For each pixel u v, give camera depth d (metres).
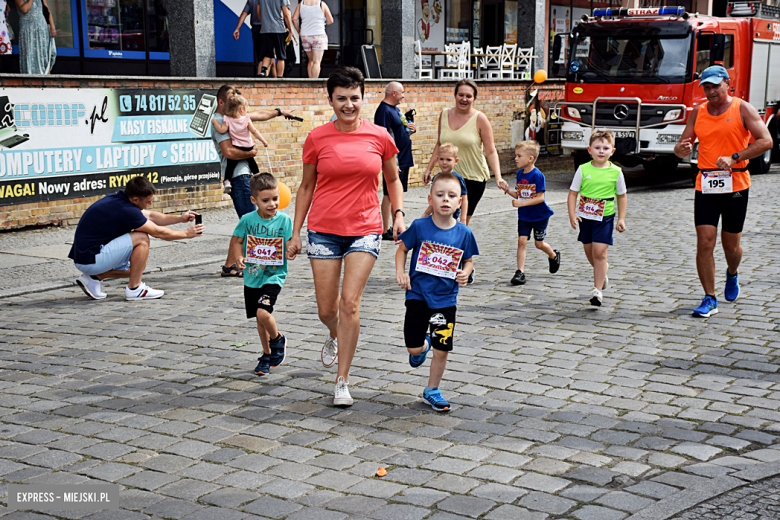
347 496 3.68
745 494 3.66
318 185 4.87
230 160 8.71
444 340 4.71
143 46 17.02
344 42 20.42
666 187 16.98
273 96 13.84
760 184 16.64
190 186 12.91
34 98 10.70
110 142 11.67
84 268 7.59
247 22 18.34
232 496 3.69
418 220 4.86
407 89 16.42
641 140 16.64
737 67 17.84
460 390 5.10
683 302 7.29
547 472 3.91
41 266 9.04
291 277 8.63
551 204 14.34
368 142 4.80
